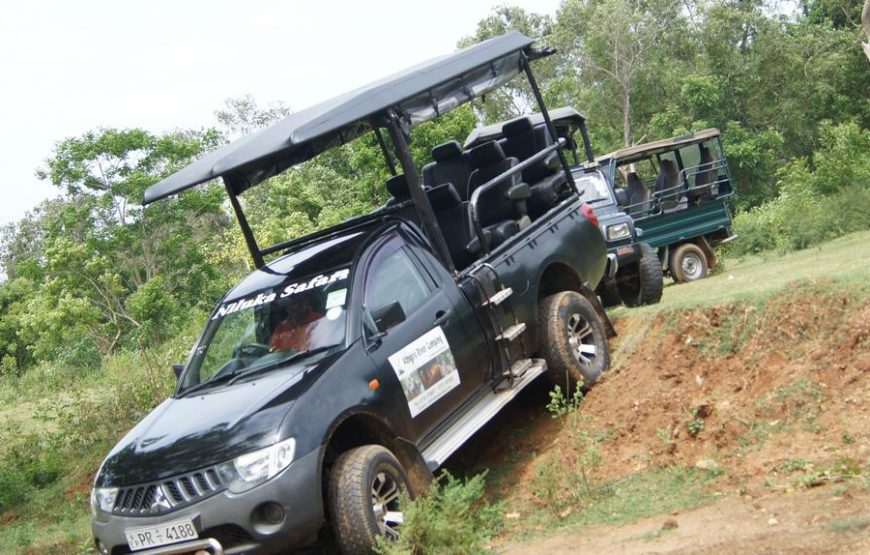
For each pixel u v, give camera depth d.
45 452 12.80
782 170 28.20
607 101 52.62
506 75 8.91
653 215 18.14
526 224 8.96
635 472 6.99
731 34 49.66
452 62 8.12
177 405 7.06
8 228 57.25
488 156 9.18
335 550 7.17
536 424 8.53
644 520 6.16
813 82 48.94
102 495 6.36
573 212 9.27
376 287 7.30
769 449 6.46
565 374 8.37
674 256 18.34
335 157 38.81
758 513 5.63
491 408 7.67
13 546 9.43
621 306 13.93
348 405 6.45
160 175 35.88
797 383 6.84
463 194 9.85
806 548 4.88
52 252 34.47
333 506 6.15
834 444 6.21
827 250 16.16
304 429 6.12
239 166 7.18
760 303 7.73
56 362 31.20
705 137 18.88
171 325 30.98
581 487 6.95
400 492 6.50
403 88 7.58
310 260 7.83
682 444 7.03
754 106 49.34
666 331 8.45
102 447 12.30
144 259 36.53
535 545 6.29
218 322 7.72
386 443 6.81
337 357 6.70
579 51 53.03
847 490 5.53
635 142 52.78
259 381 6.79
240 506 5.88
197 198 36.56
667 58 51.22
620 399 8.06
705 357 7.80
